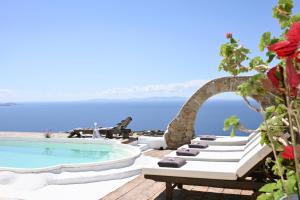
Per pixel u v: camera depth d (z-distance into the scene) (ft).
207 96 33.40
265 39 4.64
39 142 40.98
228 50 4.84
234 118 4.51
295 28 3.30
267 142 4.66
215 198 17.08
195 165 17.34
